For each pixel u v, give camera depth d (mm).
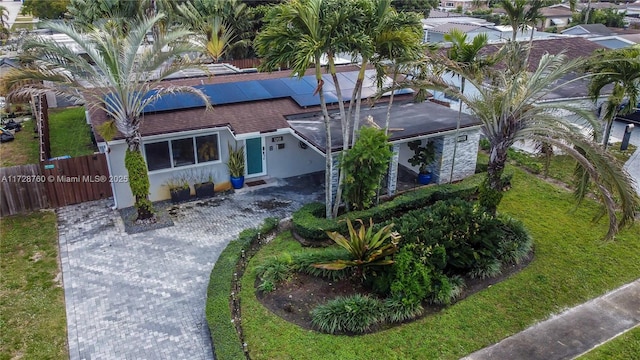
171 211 17000
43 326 11281
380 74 14430
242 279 12758
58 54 13734
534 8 25906
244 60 36594
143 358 10359
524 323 11328
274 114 18703
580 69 16391
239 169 18359
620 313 11805
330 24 12867
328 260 12836
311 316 11211
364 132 15102
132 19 30828
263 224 15547
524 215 16688
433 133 17453
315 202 17141
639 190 18438
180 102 18328
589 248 14594
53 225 15914
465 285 12602
